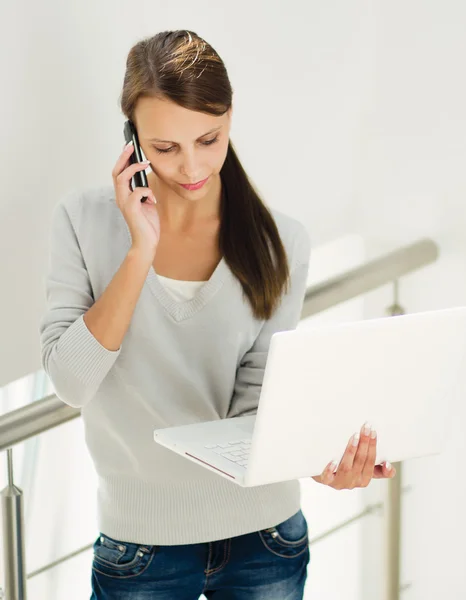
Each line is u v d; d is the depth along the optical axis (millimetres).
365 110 2922
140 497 1976
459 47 2652
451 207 2748
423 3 2717
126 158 1846
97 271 1918
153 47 1758
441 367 1755
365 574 3113
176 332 1928
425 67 2746
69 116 2480
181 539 1971
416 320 1675
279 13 2768
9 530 2127
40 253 2523
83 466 3057
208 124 1746
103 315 1786
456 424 2826
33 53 2381
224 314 1951
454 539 2896
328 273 3023
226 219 1956
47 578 3139
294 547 2070
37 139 2439
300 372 1600
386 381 1704
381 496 2955
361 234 3018
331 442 1713
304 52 2834
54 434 3049
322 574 3254
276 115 2832
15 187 2432
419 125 2791
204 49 1751
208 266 1970
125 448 1964
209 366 1971
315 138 2922
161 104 1724
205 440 1805
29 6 2348
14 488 2135
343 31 2873
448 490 2885
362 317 3045
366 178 2965
